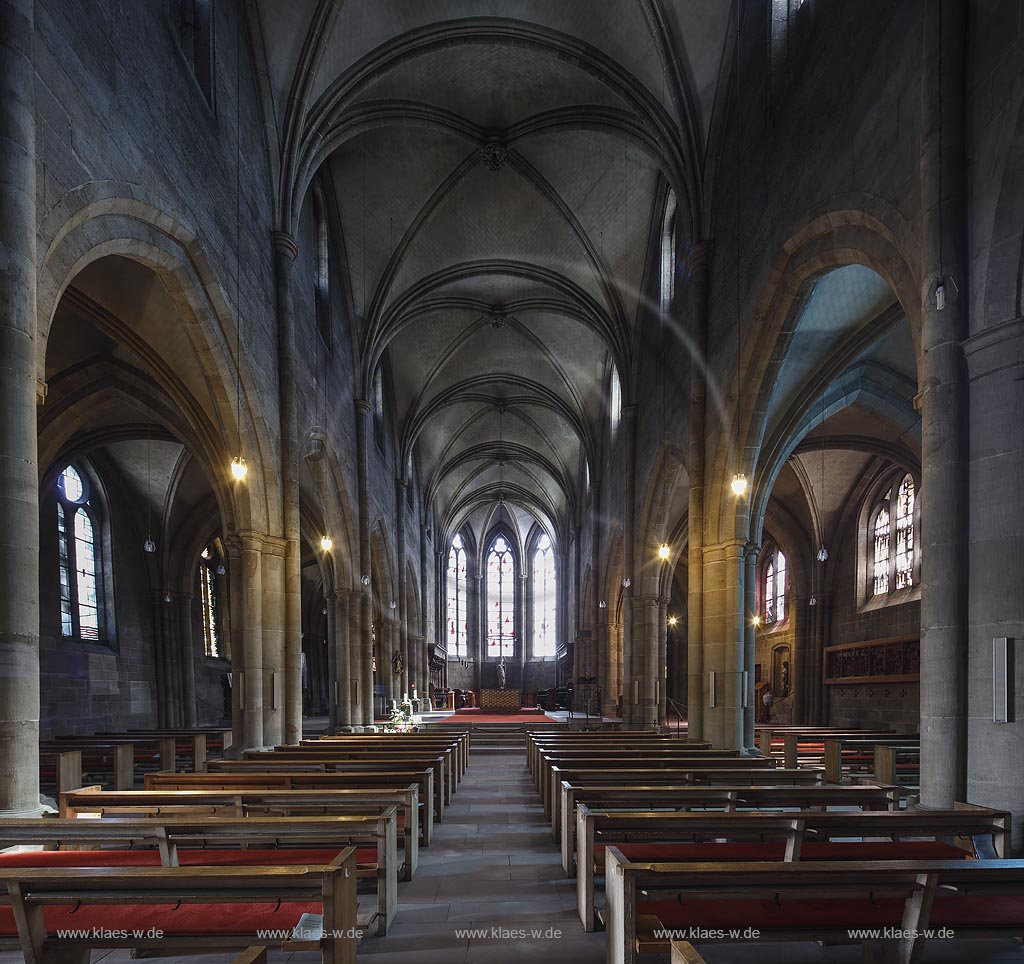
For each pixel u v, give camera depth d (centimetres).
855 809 1052
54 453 1661
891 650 2081
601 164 2000
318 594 4091
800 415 1437
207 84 1162
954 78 679
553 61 1700
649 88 1570
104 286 1224
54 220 723
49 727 1950
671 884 399
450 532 4772
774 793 698
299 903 437
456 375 3253
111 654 2266
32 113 643
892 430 1698
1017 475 602
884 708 2114
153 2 965
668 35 1415
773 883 400
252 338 1337
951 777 624
